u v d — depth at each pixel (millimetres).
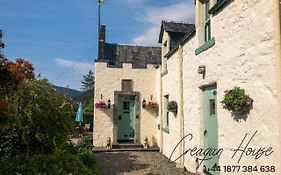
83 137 13203
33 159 5383
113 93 12836
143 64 14609
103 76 12844
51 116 6965
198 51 7125
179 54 8852
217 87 5934
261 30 4332
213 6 6059
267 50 4164
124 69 13047
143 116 12945
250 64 4633
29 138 6500
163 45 11891
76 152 6879
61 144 6785
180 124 8625
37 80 7352
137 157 10188
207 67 6570
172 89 9945
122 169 8047
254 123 4453
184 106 8406
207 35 7000
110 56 14945
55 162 5453
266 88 4160
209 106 6633
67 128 7359
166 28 11125
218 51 5941
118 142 12727
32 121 6469
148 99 13062
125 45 15867
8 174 4695
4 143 6262
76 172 5316
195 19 7469
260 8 4375
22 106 6500
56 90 7742
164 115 11250
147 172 7637
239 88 4859
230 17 5414
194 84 7496
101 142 12500
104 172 7648
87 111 21391
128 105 13094
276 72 3891
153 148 12000
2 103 5473
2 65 5645
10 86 6105
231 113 5227
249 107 4602
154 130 12945
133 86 13031
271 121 4012
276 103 3910
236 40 5145
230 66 5355
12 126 6273
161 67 12039
